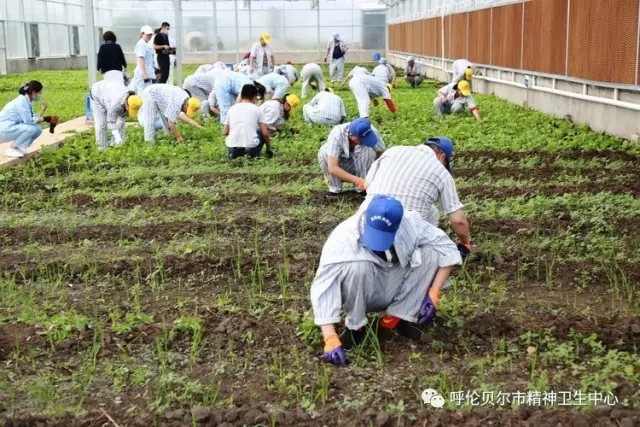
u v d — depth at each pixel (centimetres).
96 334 569
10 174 1115
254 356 542
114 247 801
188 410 463
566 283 674
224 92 1549
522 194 977
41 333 574
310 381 502
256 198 980
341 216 897
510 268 708
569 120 1609
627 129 1337
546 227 831
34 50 3681
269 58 2238
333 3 4325
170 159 1227
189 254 762
